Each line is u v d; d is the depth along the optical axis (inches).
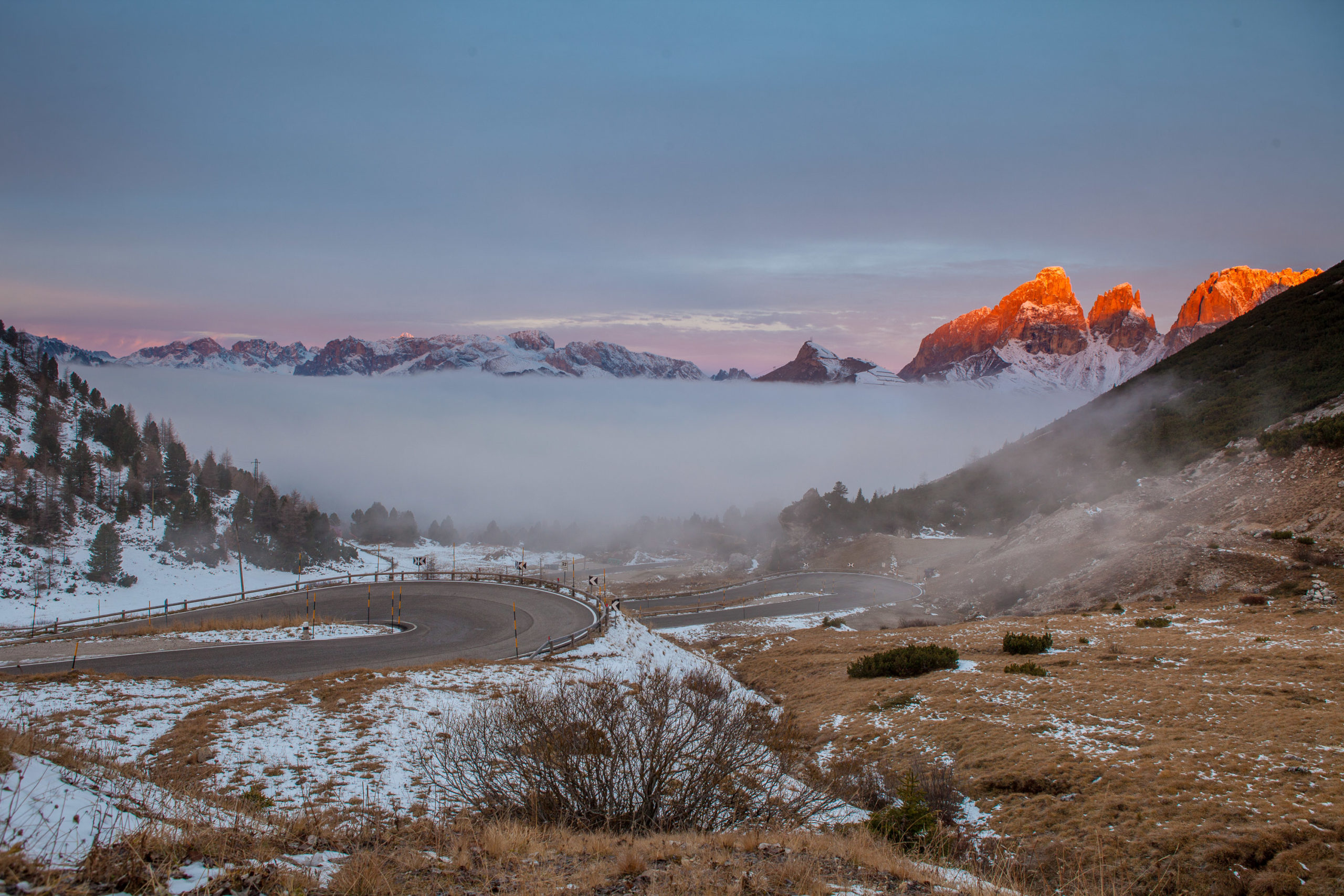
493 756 559.8
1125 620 1782.7
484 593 1989.4
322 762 652.1
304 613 1774.1
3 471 4921.3
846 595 4067.4
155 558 4704.7
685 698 635.5
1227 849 568.7
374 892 261.0
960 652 1663.4
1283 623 1482.5
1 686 811.4
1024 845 647.1
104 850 234.8
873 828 589.0
